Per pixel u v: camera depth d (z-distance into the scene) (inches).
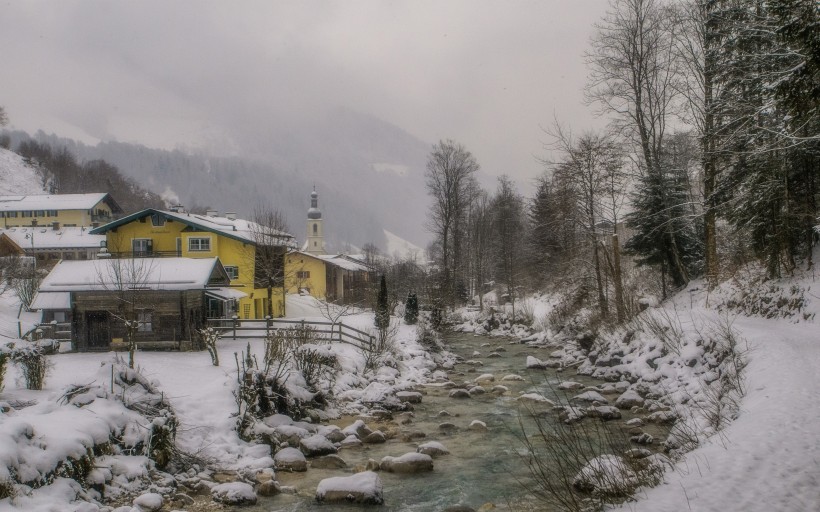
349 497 475.5
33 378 647.8
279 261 1867.6
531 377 975.0
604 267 1423.5
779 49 641.0
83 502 401.1
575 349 1216.8
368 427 689.0
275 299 1940.2
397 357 1115.3
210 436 594.2
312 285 2578.7
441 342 1407.5
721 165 1122.0
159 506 446.9
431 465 550.6
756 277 1053.2
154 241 1760.6
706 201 1139.9
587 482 398.6
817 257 968.9
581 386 882.1
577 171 1280.8
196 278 1096.8
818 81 447.8
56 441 429.1
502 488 490.9
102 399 537.3
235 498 473.7
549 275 2121.1
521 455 574.9
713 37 1109.7
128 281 1018.1
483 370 1114.1
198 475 522.6
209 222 1899.6
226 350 1068.5
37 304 1168.8
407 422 726.5
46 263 2785.4
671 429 571.5
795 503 306.0
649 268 1619.1
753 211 999.0
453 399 855.1
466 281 2883.9
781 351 657.6
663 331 885.2
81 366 885.2
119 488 457.1
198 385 726.5
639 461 419.8
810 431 415.5
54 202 3991.1
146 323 1096.2
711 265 1170.6
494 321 1841.8
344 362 962.1
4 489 359.9
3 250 3026.6
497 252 2753.4
